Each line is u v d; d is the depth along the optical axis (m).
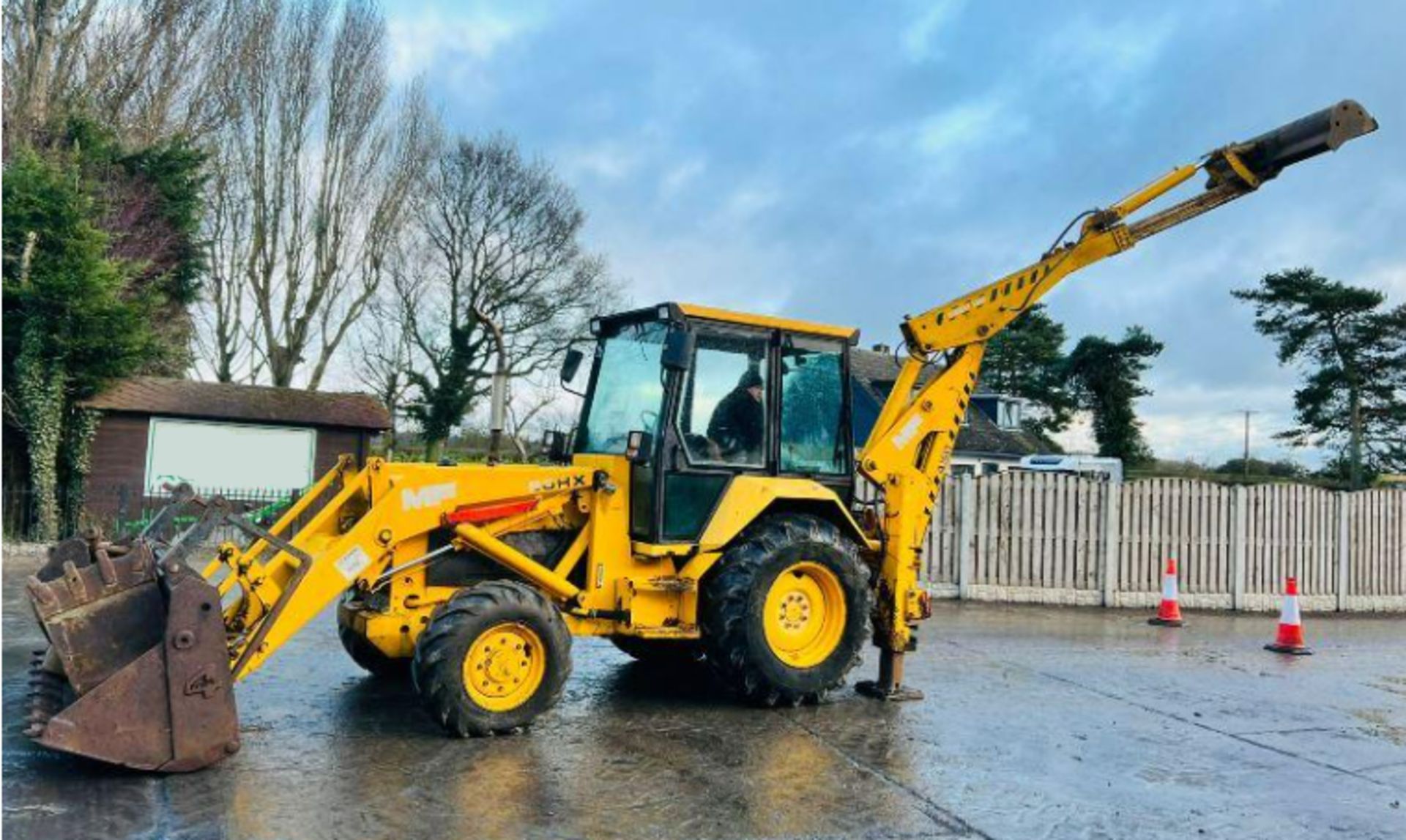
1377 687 8.26
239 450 18.58
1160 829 4.57
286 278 28.39
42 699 4.83
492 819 4.29
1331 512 14.35
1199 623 12.01
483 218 31.44
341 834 4.07
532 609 5.55
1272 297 40.25
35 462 15.37
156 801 4.34
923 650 9.03
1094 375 44.47
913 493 6.95
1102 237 7.06
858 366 31.06
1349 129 6.59
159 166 21.39
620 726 5.88
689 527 6.34
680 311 6.31
